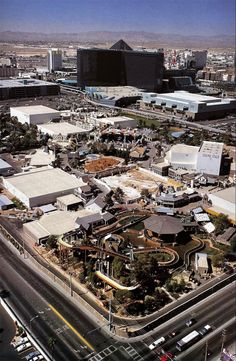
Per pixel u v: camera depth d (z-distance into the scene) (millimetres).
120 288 155875
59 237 190625
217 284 169125
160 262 181625
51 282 169125
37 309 151750
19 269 177500
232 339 139250
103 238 197875
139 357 131000
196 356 132000
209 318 149500
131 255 178125
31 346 133500
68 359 128875
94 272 168625
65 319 147000
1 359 127000
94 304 155125
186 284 169375
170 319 148375
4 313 150000
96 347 134625
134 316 149250
